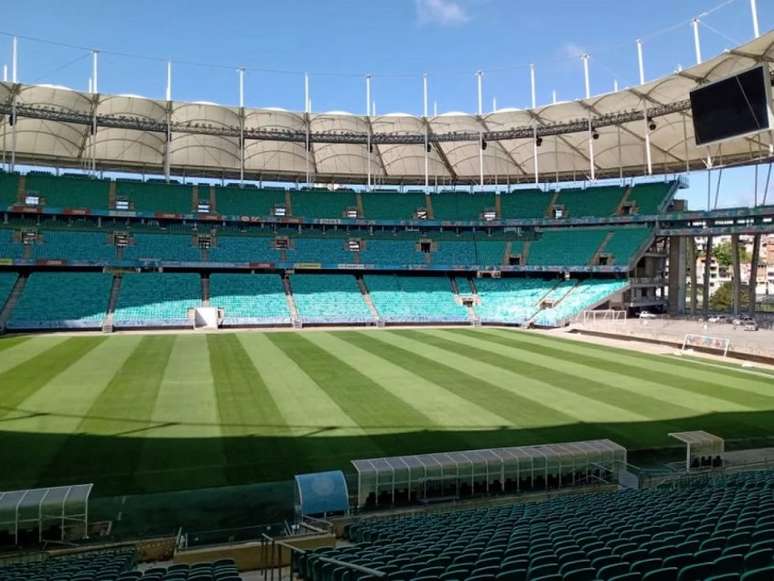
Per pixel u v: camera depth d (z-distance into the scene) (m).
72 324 51.38
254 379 29.92
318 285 65.25
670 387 28.77
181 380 29.48
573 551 8.36
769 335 42.75
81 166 69.69
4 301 52.94
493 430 21.50
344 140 65.06
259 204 72.56
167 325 53.94
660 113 54.81
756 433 21.31
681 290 64.88
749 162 60.88
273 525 13.76
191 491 15.60
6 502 13.15
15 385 27.91
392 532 11.92
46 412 23.19
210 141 66.56
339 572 8.39
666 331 46.16
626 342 46.12
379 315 60.56
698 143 47.50
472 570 7.61
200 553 12.09
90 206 65.31
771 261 123.75
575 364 35.31
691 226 63.78
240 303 59.12
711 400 26.09
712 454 18.14
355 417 23.00
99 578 8.54
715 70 47.38
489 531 10.57
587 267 64.38
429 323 60.97
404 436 20.72
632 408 24.64
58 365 33.44
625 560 7.80
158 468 17.58
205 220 68.50
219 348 41.06
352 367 33.66
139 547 12.59
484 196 77.69
